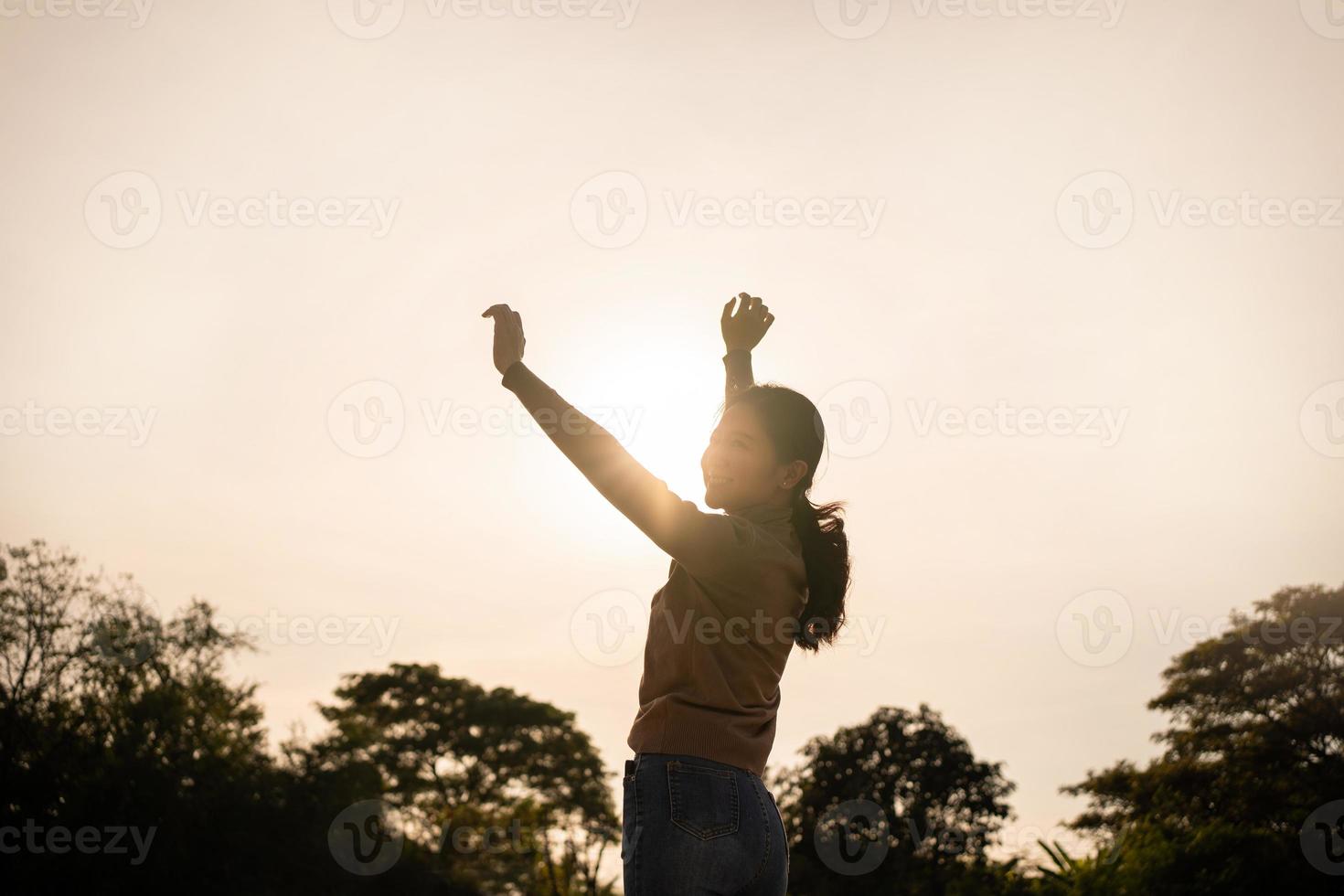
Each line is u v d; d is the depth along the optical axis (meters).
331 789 32.28
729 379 2.96
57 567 28.59
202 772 29.28
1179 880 28.36
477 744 63.56
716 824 1.99
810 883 41.06
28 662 27.92
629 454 1.98
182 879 27.50
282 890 29.27
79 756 27.69
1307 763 39.97
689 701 2.08
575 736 66.06
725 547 2.04
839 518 2.44
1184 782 40.59
